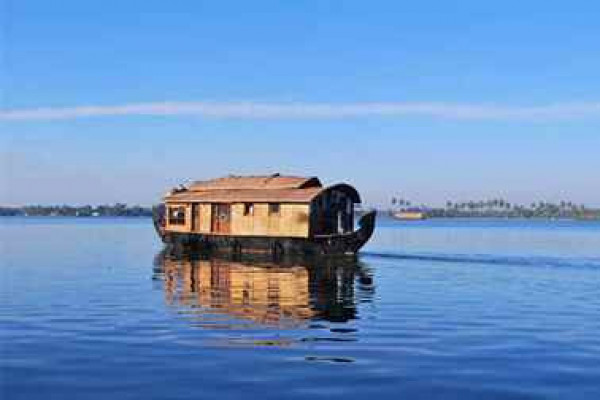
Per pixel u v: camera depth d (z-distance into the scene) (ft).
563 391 51.55
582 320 82.94
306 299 101.86
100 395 50.44
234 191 196.75
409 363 59.88
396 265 163.43
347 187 180.55
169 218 211.61
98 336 71.31
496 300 101.35
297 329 76.02
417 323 80.43
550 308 93.35
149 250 222.48
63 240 294.87
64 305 93.76
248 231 184.44
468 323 80.53
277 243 179.11
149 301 98.37
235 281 126.21
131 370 57.26
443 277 136.05
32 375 55.77
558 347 66.59
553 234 420.77
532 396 50.34
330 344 67.67
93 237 329.52
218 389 51.88
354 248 172.35
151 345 66.74
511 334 73.36
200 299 100.94
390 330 75.61
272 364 59.31
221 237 190.80
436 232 462.19
